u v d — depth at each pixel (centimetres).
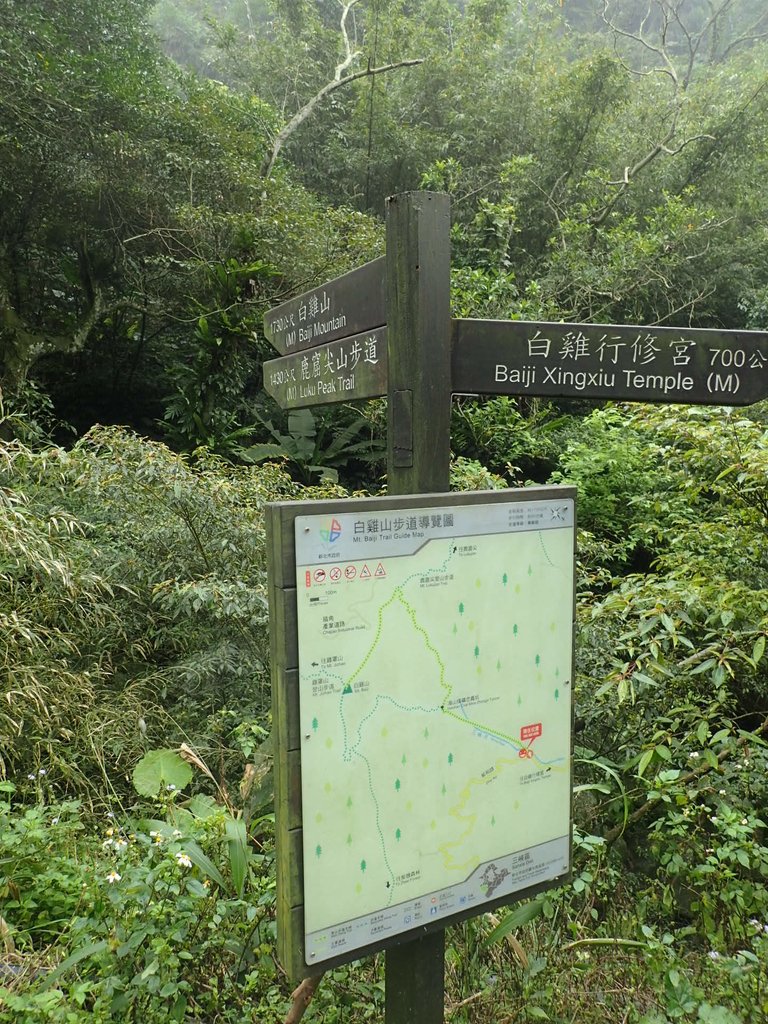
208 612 328
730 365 155
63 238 781
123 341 870
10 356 669
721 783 224
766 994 168
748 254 1130
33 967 167
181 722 301
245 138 836
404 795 129
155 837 175
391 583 126
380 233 841
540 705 146
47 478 377
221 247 780
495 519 138
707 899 194
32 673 262
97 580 314
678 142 1159
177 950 164
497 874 142
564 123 1105
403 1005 143
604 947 191
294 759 118
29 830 205
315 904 121
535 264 1074
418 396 142
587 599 333
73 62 681
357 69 1198
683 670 263
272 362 217
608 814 246
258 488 377
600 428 668
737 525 335
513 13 1494
